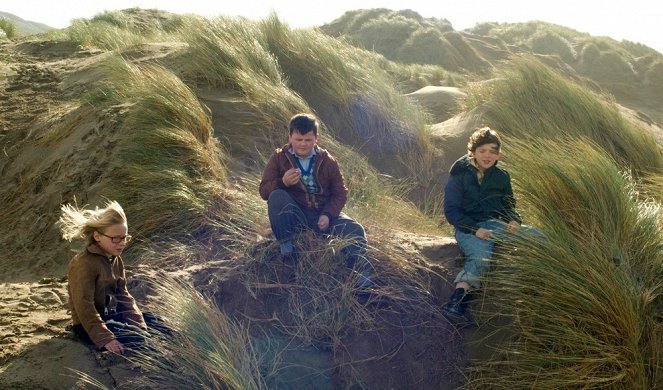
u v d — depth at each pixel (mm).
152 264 5352
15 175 7641
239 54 8898
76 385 3668
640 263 4547
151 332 4031
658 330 4184
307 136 4598
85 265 3879
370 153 8352
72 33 13812
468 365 4305
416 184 8055
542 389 3990
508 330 4340
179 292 4246
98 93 8398
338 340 4289
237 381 3744
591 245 4406
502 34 34250
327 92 8867
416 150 8422
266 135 7695
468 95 10039
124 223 3947
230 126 7734
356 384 4164
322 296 4488
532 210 5078
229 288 4566
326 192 4820
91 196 6484
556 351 4156
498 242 4613
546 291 4254
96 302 3955
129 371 3818
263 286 4562
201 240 5699
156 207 6012
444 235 6426
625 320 4039
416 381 4238
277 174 4777
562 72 10953
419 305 4555
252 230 5543
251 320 4391
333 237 4746
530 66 9188
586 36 34062
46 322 4305
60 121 8258
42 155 7719
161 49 10477
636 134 8492
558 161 5324
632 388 3922
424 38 28500
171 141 6672
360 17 32562
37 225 6602
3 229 6766
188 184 6258
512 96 8992
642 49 32031
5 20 19344
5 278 5914
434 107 10562
